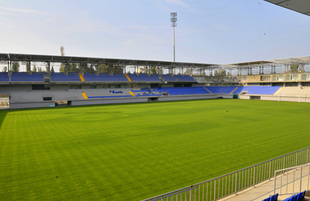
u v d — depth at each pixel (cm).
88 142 1554
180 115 2936
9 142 1555
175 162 1162
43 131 1920
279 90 5872
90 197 802
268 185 828
